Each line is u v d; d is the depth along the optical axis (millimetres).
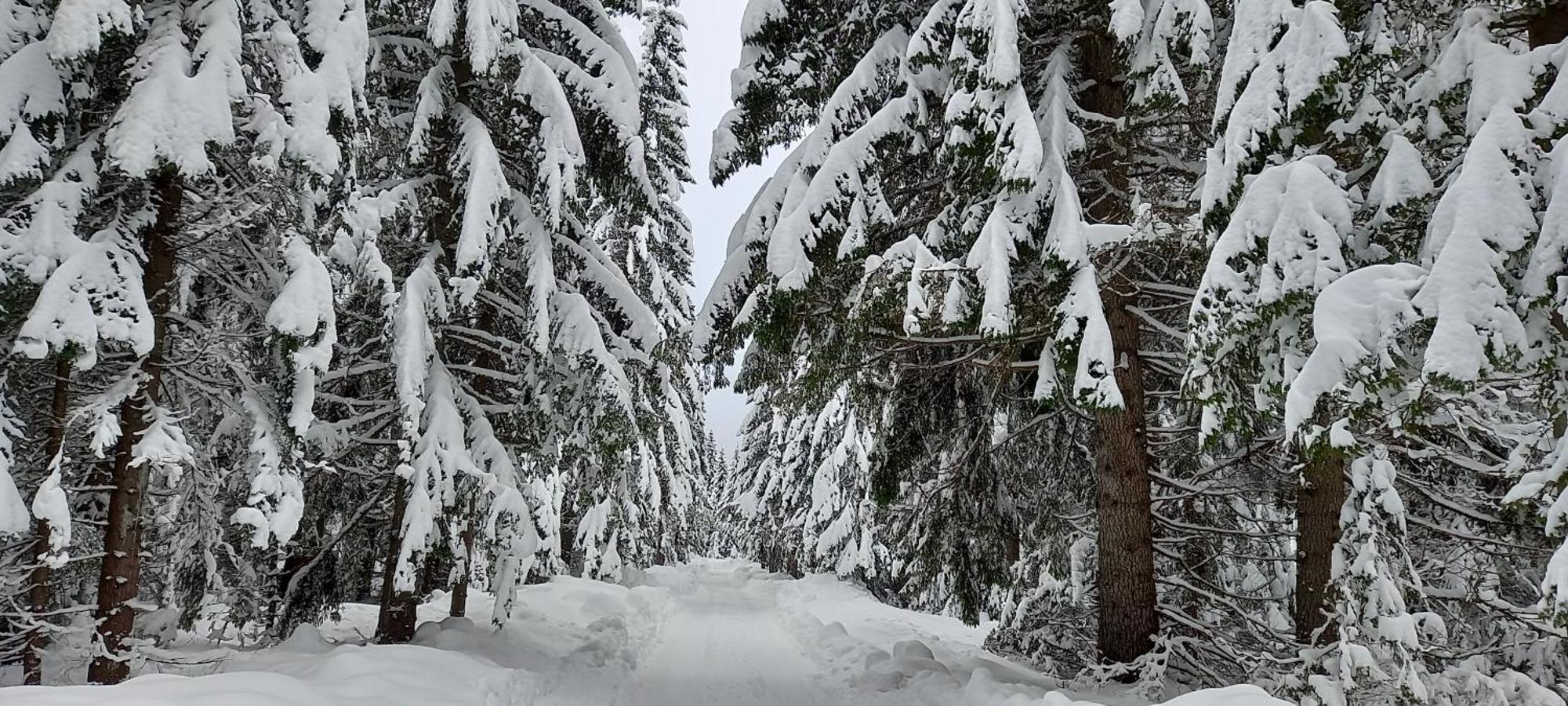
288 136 6148
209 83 5652
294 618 9492
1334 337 4469
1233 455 8438
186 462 6098
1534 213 4258
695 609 18859
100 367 6383
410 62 9836
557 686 8445
